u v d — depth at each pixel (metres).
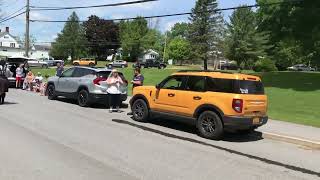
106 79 19.61
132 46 115.19
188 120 13.66
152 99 14.93
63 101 21.91
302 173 9.32
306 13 35.88
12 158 9.18
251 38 86.25
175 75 14.37
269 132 13.98
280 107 20.88
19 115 15.83
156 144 11.55
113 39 120.19
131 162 9.30
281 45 51.44
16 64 30.92
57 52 115.94
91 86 19.45
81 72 20.39
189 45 94.38
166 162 9.50
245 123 12.66
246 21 88.69
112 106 18.11
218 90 13.02
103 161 9.26
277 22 39.28
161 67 82.81
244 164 9.83
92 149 10.42
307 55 45.06
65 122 14.61
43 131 12.57
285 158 10.83
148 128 14.20
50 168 8.49
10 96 23.61
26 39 43.62
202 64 105.69
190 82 13.81
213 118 12.90
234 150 11.48
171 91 14.26
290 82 35.69
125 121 15.52
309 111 19.53
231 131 14.53
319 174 9.30
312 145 12.62
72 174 8.12
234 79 12.83
